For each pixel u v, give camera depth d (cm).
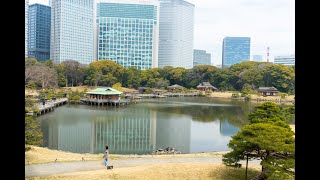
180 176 1185
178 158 1591
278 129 1100
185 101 5591
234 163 1259
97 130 2747
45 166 1313
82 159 1491
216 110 4238
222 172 1252
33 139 1720
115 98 5053
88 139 2380
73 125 2969
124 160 1520
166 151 1947
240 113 3941
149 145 2236
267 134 1059
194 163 1397
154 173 1206
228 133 2723
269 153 1084
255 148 1109
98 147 2134
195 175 1206
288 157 1056
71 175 1150
